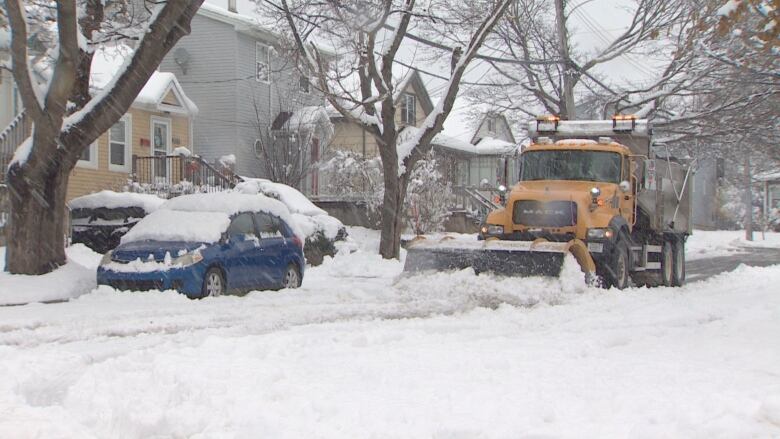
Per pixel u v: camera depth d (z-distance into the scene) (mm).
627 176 18203
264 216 16500
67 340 10008
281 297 14688
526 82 36875
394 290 15250
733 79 25922
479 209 42844
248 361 8164
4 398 6621
